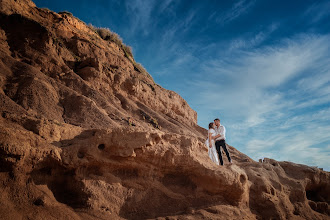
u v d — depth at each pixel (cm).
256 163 930
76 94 1122
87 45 1603
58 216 432
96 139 528
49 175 484
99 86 1413
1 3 1315
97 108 1100
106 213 485
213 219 550
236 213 601
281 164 1023
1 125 453
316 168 993
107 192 512
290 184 875
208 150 730
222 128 816
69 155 492
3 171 424
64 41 1541
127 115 1324
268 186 742
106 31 2148
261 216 695
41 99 978
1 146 401
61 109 1022
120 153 532
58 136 520
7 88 944
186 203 588
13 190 424
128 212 522
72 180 497
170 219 526
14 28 1270
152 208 552
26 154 432
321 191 990
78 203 483
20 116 511
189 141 629
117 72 1598
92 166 523
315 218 802
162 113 1898
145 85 1823
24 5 1505
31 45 1255
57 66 1279
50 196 465
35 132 485
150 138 561
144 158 560
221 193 625
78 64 1470
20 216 398
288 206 764
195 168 613
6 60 1091
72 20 1772
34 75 1078
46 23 1537
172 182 609
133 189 548
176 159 595
